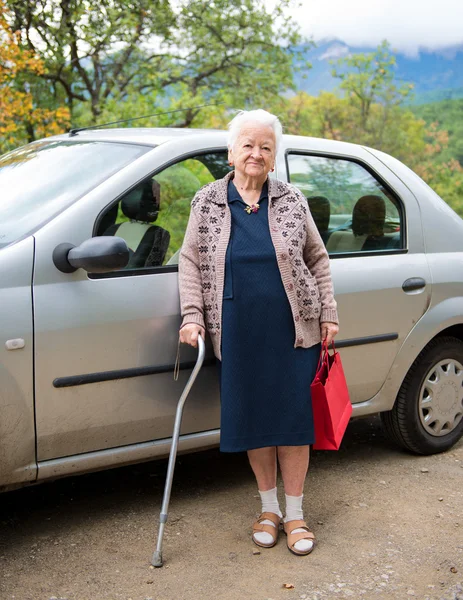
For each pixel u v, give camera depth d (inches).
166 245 120.9
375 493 137.1
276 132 109.0
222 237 108.4
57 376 107.7
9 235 111.5
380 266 141.3
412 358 146.9
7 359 103.2
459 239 155.3
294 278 108.7
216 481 142.1
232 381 108.8
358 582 106.0
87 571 108.1
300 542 113.7
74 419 110.7
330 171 140.7
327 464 151.6
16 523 123.6
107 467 117.9
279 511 119.9
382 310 140.3
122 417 115.2
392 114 951.0
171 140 124.8
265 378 109.5
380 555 114.0
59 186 119.8
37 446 109.0
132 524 123.6
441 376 153.7
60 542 117.0
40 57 386.6
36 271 106.7
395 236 146.8
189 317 109.6
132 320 113.3
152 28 436.1
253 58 460.8
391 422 152.7
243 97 459.2
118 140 128.8
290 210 110.5
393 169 150.3
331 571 108.9
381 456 156.3
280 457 117.5
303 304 110.0
